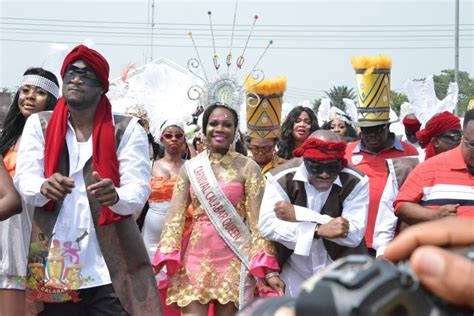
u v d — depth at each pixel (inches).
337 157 202.8
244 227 222.1
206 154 228.1
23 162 171.8
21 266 183.6
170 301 223.0
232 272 220.7
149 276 172.2
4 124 197.3
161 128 295.7
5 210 176.2
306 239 203.0
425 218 194.2
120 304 170.2
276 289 211.9
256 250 215.0
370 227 256.5
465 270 19.6
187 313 220.4
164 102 310.7
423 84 336.5
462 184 194.2
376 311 18.9
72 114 171.3
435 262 19.7
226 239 220.8
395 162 238.1
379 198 257.6
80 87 168.9
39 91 197.9
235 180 222.8
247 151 302.0
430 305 19.6
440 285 19.6
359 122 266.4
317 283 19.4
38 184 166.6
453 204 193.9
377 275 19.3
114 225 169.0
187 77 312.3
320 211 208.4
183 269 223.3
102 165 168.6
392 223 235.3
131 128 173.9
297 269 213.5
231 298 219.1
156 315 171.6
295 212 204.2
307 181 208.5
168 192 279.0
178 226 223.8
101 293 169.6
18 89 199.0
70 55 170.6
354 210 207.6
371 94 264.5
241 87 247.0
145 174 173.2
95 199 168.2
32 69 200.2
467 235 21.6
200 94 251.0
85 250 168.2
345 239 205.2
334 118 386.9
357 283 19.1
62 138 169.3
